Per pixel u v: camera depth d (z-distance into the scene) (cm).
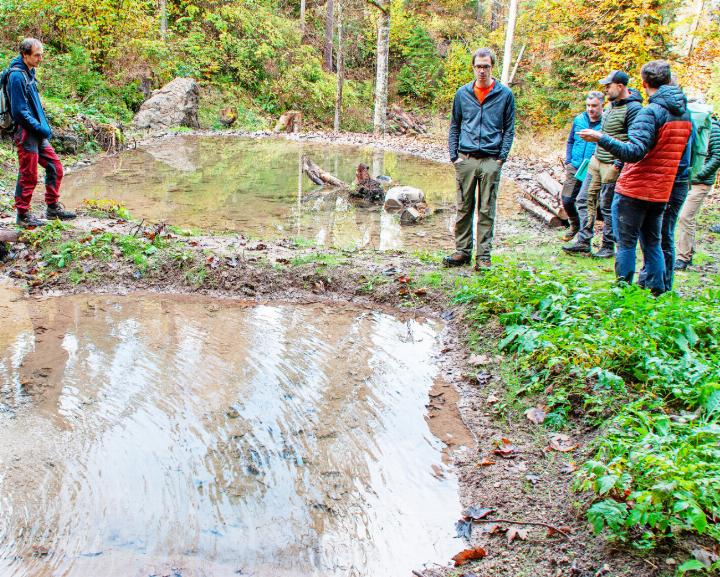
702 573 247
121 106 2011
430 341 516
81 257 631
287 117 2338
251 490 320
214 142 1861
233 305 579
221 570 266
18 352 462
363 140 2103
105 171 1235
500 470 341
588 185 727
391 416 399
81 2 1877
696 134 605
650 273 521
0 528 285
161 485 320
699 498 265
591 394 383
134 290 600
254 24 2709
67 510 298
